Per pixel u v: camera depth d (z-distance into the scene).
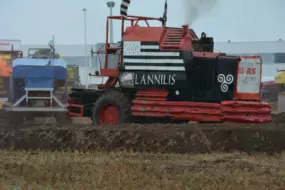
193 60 46.09
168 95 47.34
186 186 26.81
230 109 44.41
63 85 55.66
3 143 39.72
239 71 45.88
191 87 46.47
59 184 27.17
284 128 39.38
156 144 38.66
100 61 51.03
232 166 32.34
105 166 31.39
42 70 54.12
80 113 51.97
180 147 38.50
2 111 53.59
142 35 47.81
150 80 47.19
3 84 61.66
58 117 54.12
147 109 46.94
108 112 48.88
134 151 38.75
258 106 44.22
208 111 45.22
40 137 39.66
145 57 47.31
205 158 35.28
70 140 39.44
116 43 50.59
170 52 46.59
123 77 47.97
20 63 54.06
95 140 39.28
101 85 51.97
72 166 31.41
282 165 32.75
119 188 25.95
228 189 26.33
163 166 31.53
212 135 38.75
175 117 46.22
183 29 46.81
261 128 39.31
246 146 38.47
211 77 46.12
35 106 53.91
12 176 29.25
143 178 28.03
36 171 29.91
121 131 39.44
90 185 26.58
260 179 28.83
